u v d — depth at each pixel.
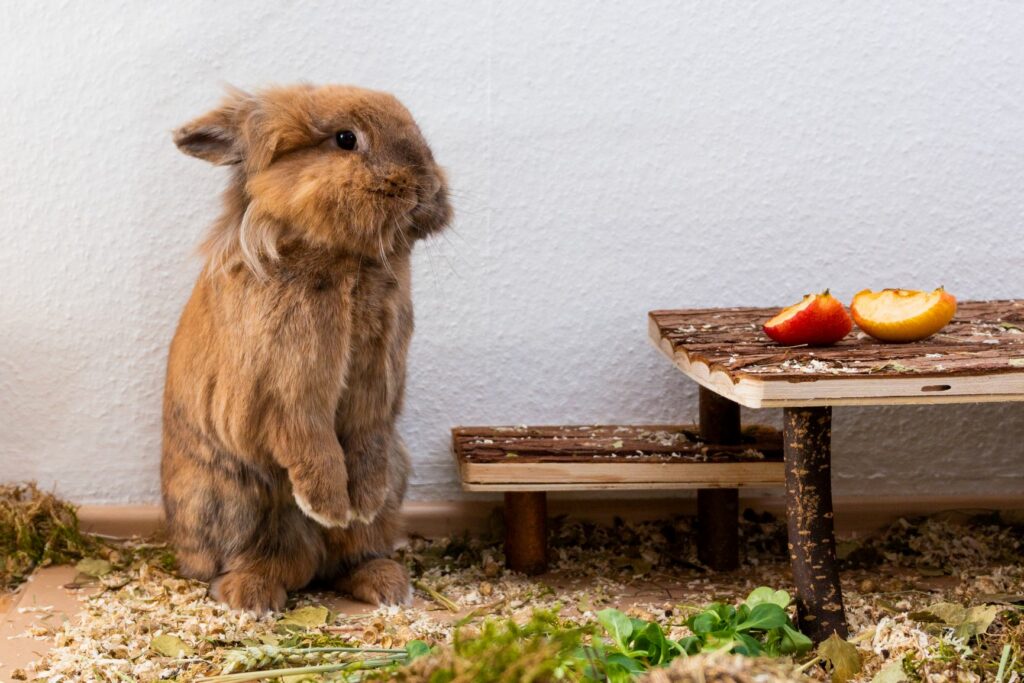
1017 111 1.57
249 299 1.39
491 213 1.57
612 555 1.56
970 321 1.46
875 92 1.57
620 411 1.60
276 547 1.46
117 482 1.60
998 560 1.54
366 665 1.31
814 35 1.56
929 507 1.61
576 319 1.59
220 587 1.45
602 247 1.58
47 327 1.58
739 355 1.37
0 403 1.58
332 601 1.48
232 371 1.40
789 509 1.36
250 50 1.54
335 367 1.40
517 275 1.58
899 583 1.49
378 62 1.55
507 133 1.56
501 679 1.16
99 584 1.50
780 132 1.57
